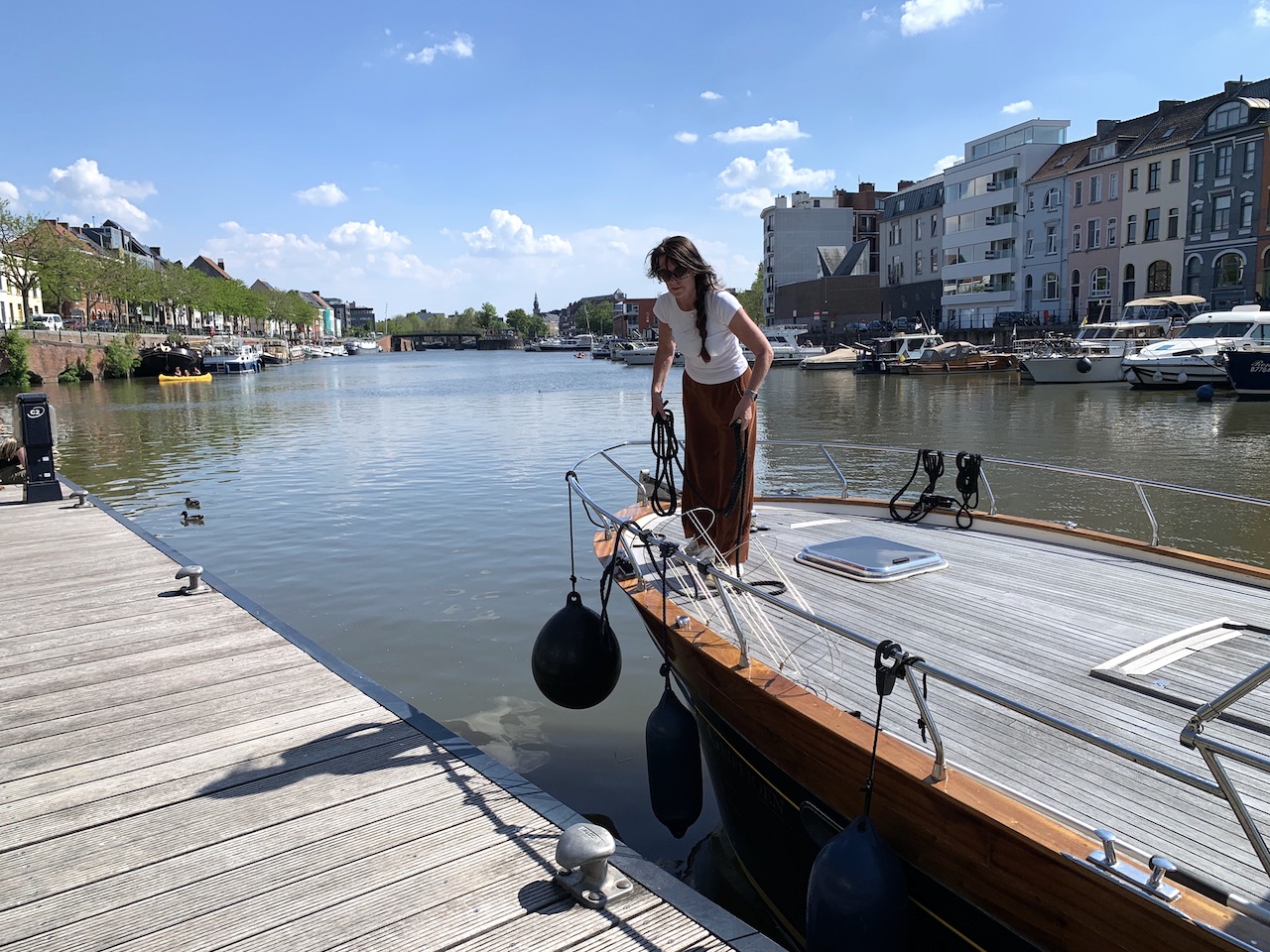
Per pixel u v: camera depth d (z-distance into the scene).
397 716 3.88
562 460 16.36
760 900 3.85
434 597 7.77
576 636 4.23
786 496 6.51
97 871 2.77
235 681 4.30
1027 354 38.25
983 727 3.00
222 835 2.96
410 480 14.25
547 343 141.88
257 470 15.66
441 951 2.39
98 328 57.38
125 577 6.29
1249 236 36.69
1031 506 11.45
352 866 2.78
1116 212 43.66
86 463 16.84
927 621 3.91
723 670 3.38
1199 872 2.25
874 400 28.83
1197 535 9.84
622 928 2.48
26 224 47.16
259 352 77.75
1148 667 3.31
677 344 3.98
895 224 68.00
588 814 4.34
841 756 2.82
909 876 2.73
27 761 3.50
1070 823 2.45
